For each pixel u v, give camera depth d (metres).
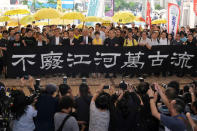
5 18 12.35
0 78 9.17
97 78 9.38
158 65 8.84
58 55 8.25
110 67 8.60
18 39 9.03
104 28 10.68
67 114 4.10
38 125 4.55
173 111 4.05
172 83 5.42
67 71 8.38
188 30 13.74
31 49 8.02
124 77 9.52
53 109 4.61
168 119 3.95
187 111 4.72
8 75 8.01
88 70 8.49
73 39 9.48
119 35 9.76
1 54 9.20
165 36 9.79
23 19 10.88
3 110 4.66
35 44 9.17
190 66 9.01
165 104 4.45
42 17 10.06
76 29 10.27
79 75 9.73
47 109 4.59
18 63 8.02
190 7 20.56
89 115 4.77
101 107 4.35
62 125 3.97
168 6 10.37
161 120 3.99
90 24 13.95
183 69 9.00
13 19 14.50
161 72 9.63
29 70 8.11
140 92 4.80
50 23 14.13
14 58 7.96
